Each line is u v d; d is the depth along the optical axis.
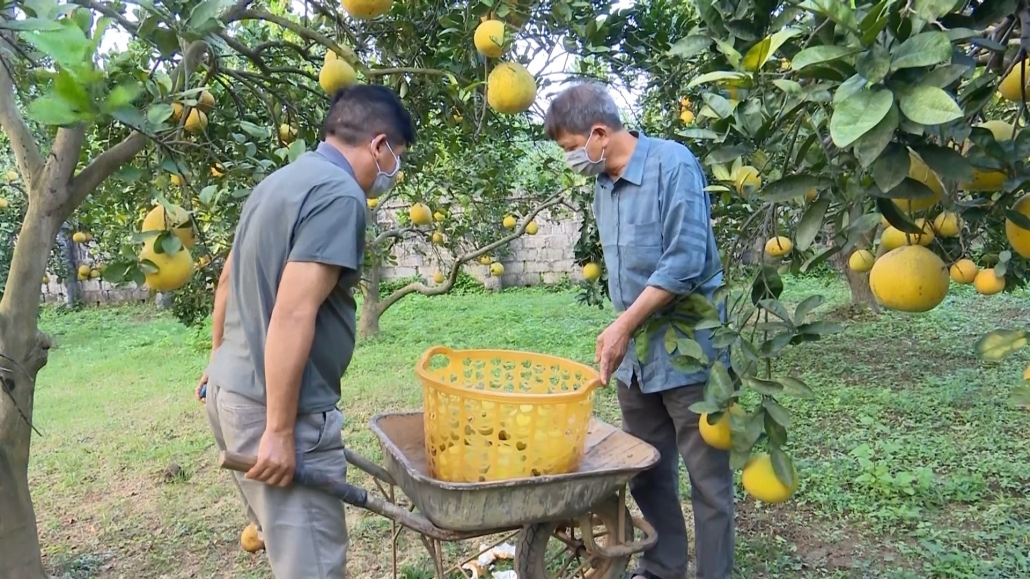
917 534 3.33
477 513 1.90
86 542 3.68
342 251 1.86
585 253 4.85
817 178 1.41
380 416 2.39
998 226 2.01
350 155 2.07
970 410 4.98
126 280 2.10
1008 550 3.13
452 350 2.46
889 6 1.06
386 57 3.31
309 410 1.99
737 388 1.77
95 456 4.92
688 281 2.29
